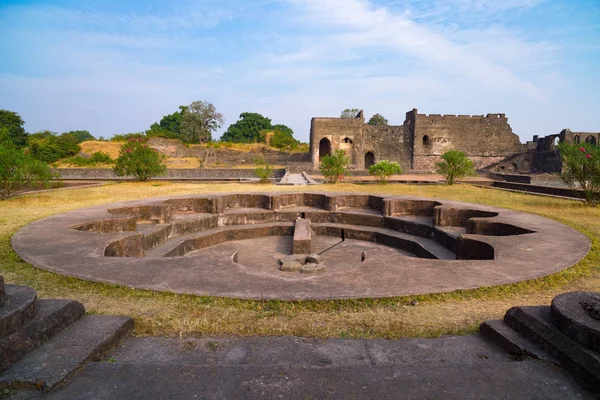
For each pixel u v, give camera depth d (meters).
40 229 6.06
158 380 2.01
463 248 5.78
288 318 2.99
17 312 2.27
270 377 2.03
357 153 36.06
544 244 5.32
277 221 9.64
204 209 9.43
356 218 9.37
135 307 3.17
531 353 2.31
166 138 42.84
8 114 35.62
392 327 2.86
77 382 1.99
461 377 2.04
